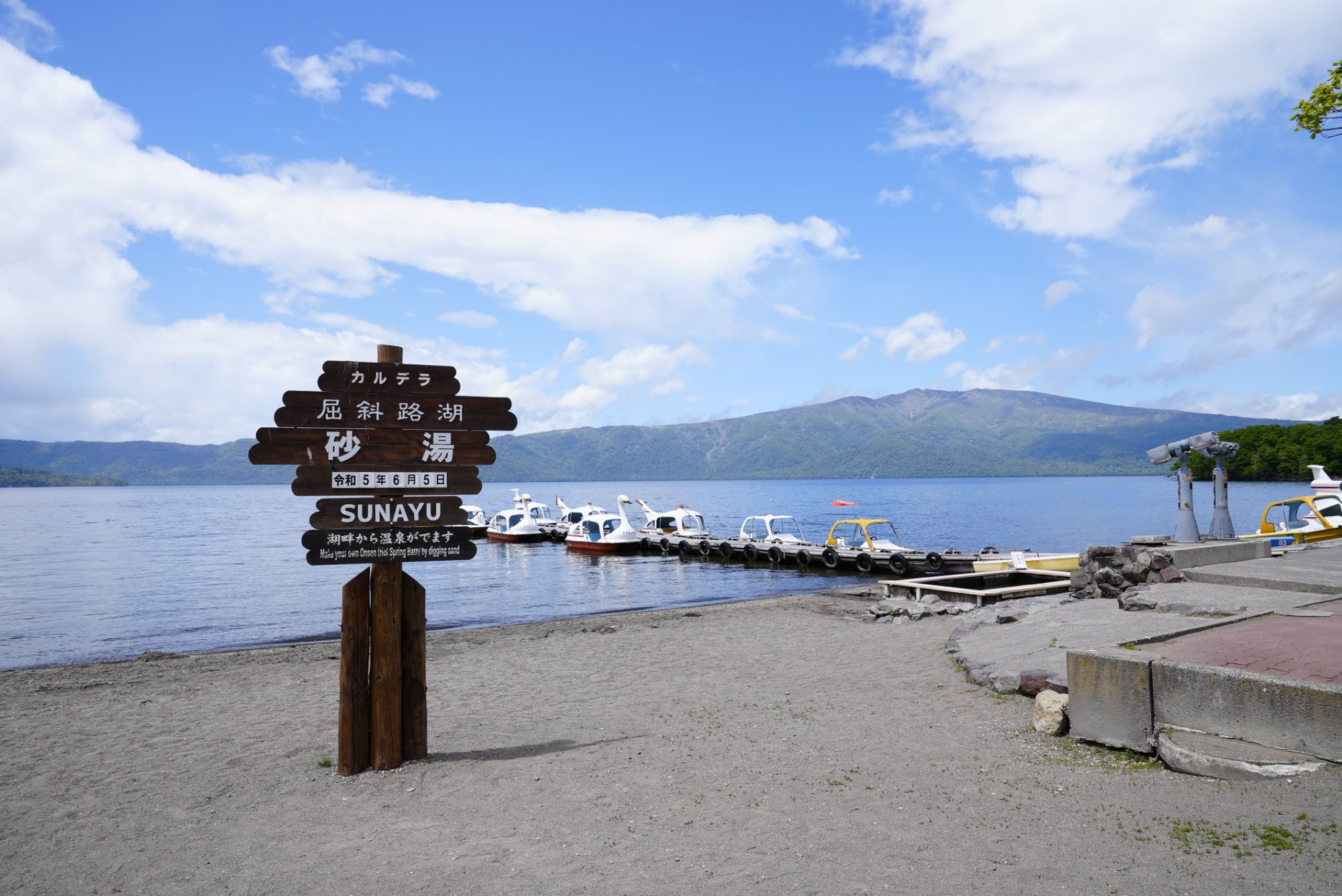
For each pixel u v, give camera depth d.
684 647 13.99
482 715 9.21
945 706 8.17
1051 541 51.62
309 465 6.67
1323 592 9.97
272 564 42.12
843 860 4.57
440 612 24.42
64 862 5.23
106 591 30.83
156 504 166.12
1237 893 3.91
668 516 47.38
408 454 6.93
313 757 7.62
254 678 13.05
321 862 4.98
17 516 106.62
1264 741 5.27
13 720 10.27
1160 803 5.00
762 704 8.99
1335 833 4.31
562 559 41.78
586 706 9.48
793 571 35.31
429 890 4.48
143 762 7.82
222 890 4.66
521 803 5.88
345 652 6.77
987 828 4.90
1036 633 10.23
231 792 6.58
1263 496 95.69
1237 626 7.96
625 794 5.98
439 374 7.07
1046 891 4.07
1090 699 6.25
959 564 29.19
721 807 5.58
